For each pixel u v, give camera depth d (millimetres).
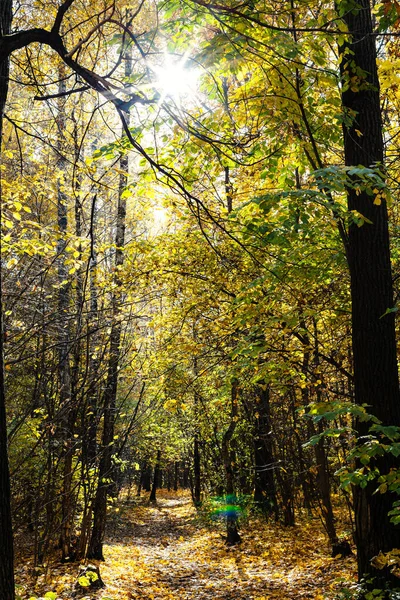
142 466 34469
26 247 6051
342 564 10156
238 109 5500
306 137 5949
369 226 5656
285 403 14820
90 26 5789
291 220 5117
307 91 5316
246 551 13359
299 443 13766
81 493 10984
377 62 5488
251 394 14312
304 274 6809
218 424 17156
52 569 9656
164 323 9805
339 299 7703
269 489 16984
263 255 7691
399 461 5176
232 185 8578
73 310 7672
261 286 7148
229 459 14516
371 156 5777
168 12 4305
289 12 3828
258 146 5227
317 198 4871
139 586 10273
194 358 9562
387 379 5398
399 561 4285
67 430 7801
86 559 9547
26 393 8367
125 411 11812
